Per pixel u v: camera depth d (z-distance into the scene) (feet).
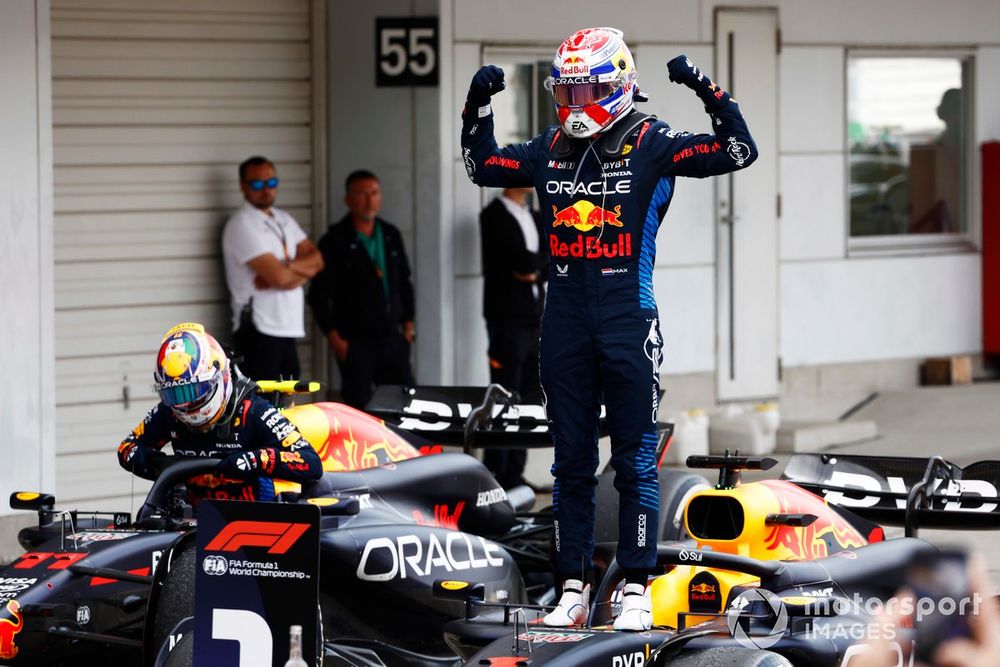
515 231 131.54
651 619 64.39
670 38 151.53
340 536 74.23
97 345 126.11
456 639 65.31
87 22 125.29
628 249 63.52
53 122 123.75
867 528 79.92
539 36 142.61
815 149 162.91
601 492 87.35
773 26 158.40
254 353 125.90
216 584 59.26
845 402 165.99
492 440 95.81
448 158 135.85
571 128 63.00
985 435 150.51
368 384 130.11
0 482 111.04
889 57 167.43
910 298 169.89
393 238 131.44
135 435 78.48
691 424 148.15
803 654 63.72
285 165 136.26
